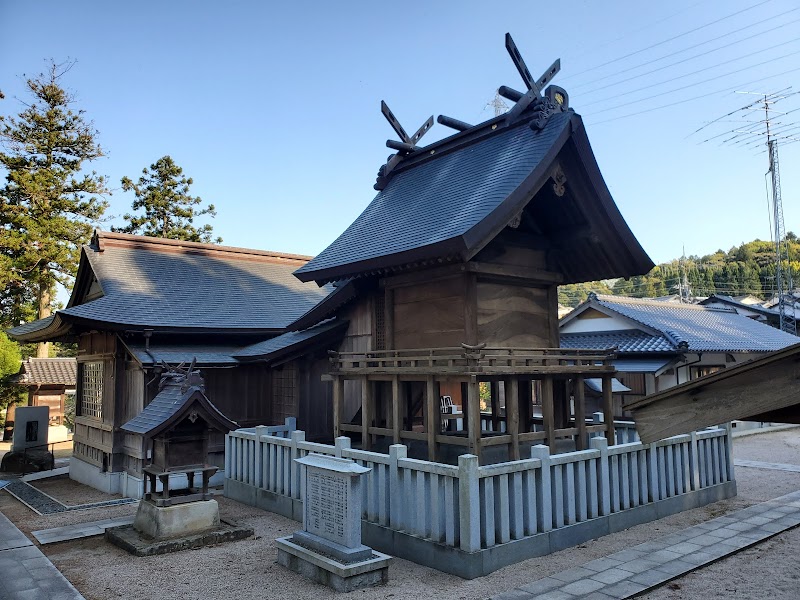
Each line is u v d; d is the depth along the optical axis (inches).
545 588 248.5
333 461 276.7
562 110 412.5
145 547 306.8
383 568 261.0
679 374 824.9
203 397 335.3
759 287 2955.2
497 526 282.5
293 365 554.9
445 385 937.5
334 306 520.1
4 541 335.0
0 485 560.1
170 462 334.6
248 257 786.2
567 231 425.7
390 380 395.2
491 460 407.2
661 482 375.6
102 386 574.6
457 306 380.5
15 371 957.8
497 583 255.8
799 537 327.3
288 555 284.5
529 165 358.0
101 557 305.7
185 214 1521.9
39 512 426.0
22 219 1077.1
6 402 997.8
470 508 263.4
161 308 575.5
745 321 1108.5
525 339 410.9
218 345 589.0
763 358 124.9
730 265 3221.0
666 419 142.0
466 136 474.9
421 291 410.3
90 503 464.1
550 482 302.8
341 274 421.7
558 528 303.3
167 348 545.6
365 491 328.8
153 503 333.7
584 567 274.2
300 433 387.2
